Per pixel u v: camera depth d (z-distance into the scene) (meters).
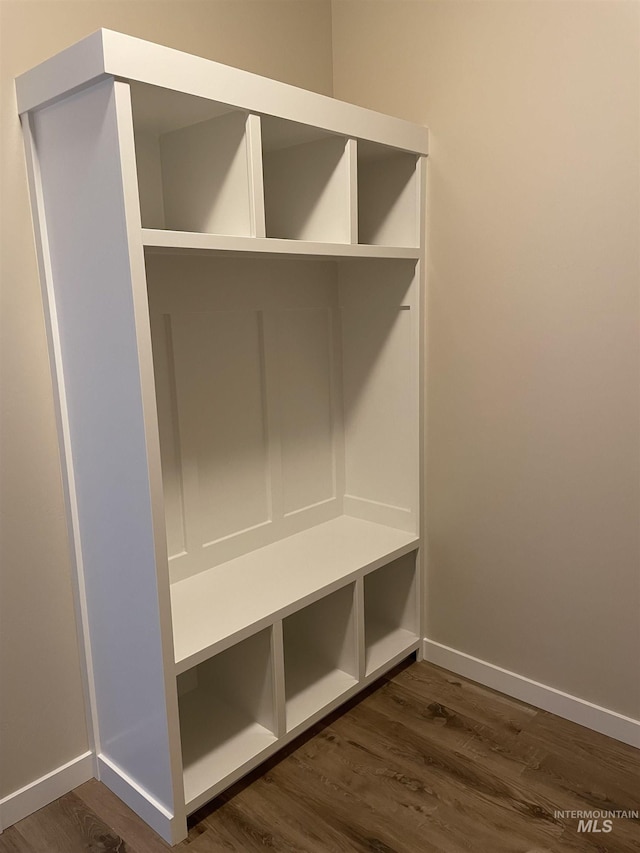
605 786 1.76
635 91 1.64
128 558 1.57
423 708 2.11
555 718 2.05
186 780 1.70
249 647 1.88
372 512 2.40
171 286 1.86
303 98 1.65
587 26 1.69
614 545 1.86
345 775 1.83
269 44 2.07
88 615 1.76
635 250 1.70
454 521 2.21
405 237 2.13
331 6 2.25
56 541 1.71
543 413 1.94
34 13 1.52
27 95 1.49
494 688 2.20
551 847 1.58
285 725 1.88
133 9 1.71
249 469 2.14
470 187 1.98
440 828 1.65
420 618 2.35
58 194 1.52
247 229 1.62
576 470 1.90
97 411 1.56
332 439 2.40
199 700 2.04
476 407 2.08
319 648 2.21
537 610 2.06
